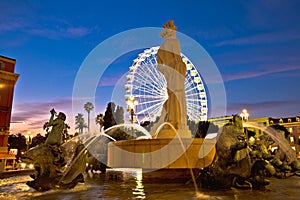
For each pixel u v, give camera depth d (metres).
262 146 13.52
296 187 9.74
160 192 9.04
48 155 9.84
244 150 9.46
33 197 8.30
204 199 7.57
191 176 12.30
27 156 9.74
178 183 11.70
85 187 10.41
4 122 43.88
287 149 13.41
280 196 7.87
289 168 12.72
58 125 10.57
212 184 9.55
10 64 46.19
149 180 12.71
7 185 11.64
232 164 9.31
